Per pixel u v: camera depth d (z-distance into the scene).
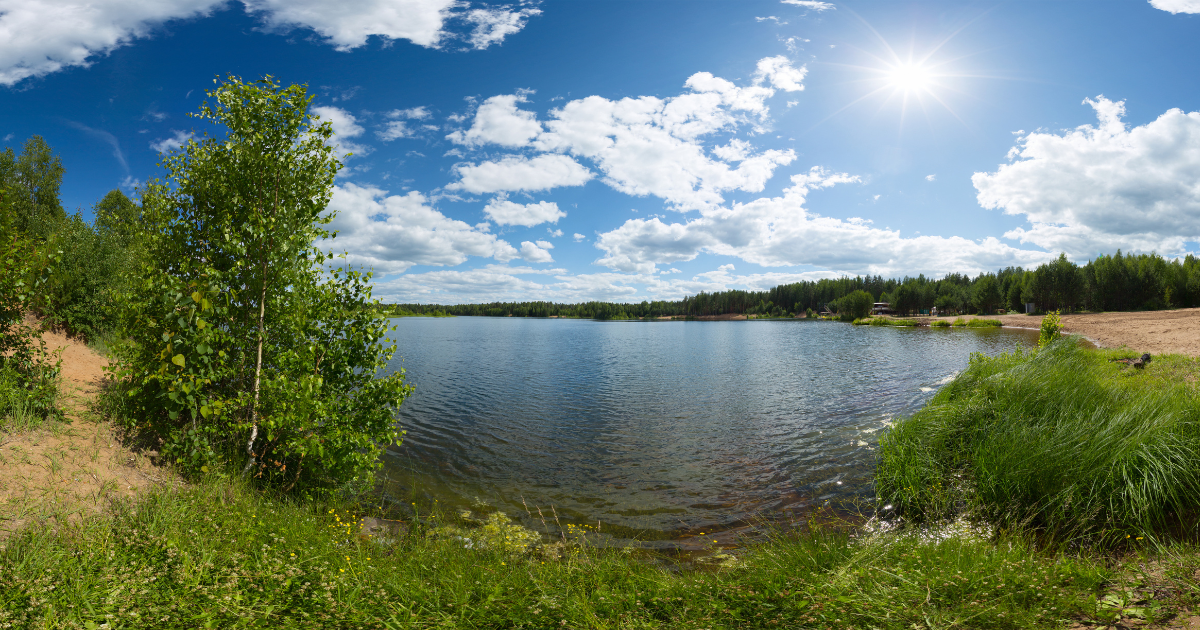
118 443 7.16
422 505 9.04
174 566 4.52
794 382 24.94
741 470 11.26
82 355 11.68
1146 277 83.31
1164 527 5.64
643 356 40.97
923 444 9.40
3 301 7.31
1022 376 10.34
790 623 3.97
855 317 131.12
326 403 7.57
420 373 28.58
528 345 54.22
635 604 4.57
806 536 6.71
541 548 7.24
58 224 13.86
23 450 6.10
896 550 5.43
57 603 3.57
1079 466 6.72
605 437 14.49
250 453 7.71
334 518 7.36
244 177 7.78
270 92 7.84
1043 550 5.70
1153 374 13.16
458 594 4.78
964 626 3.71
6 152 27.00
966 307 129.50
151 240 7.82
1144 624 3.46
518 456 12.50
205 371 7.31
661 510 8.98
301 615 4.07
